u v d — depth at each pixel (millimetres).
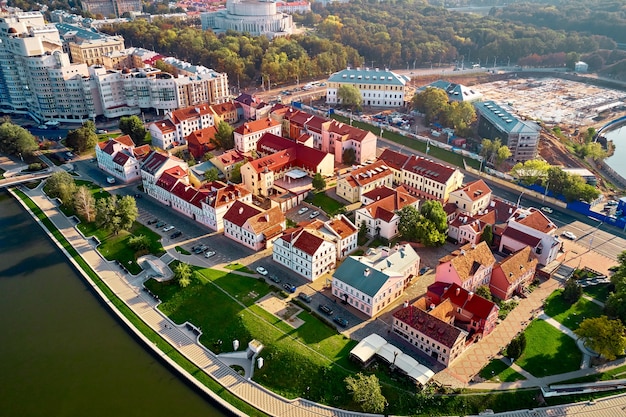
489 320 136125
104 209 183625
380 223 185250
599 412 117438
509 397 119500
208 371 130125
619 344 124625
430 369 126375
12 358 136375
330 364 126812
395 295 152125
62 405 122188
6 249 184625
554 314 146875
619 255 162250
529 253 161750
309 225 170750
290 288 155500
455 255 154000
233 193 194375
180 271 158625
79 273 169750
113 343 141500
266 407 119875
